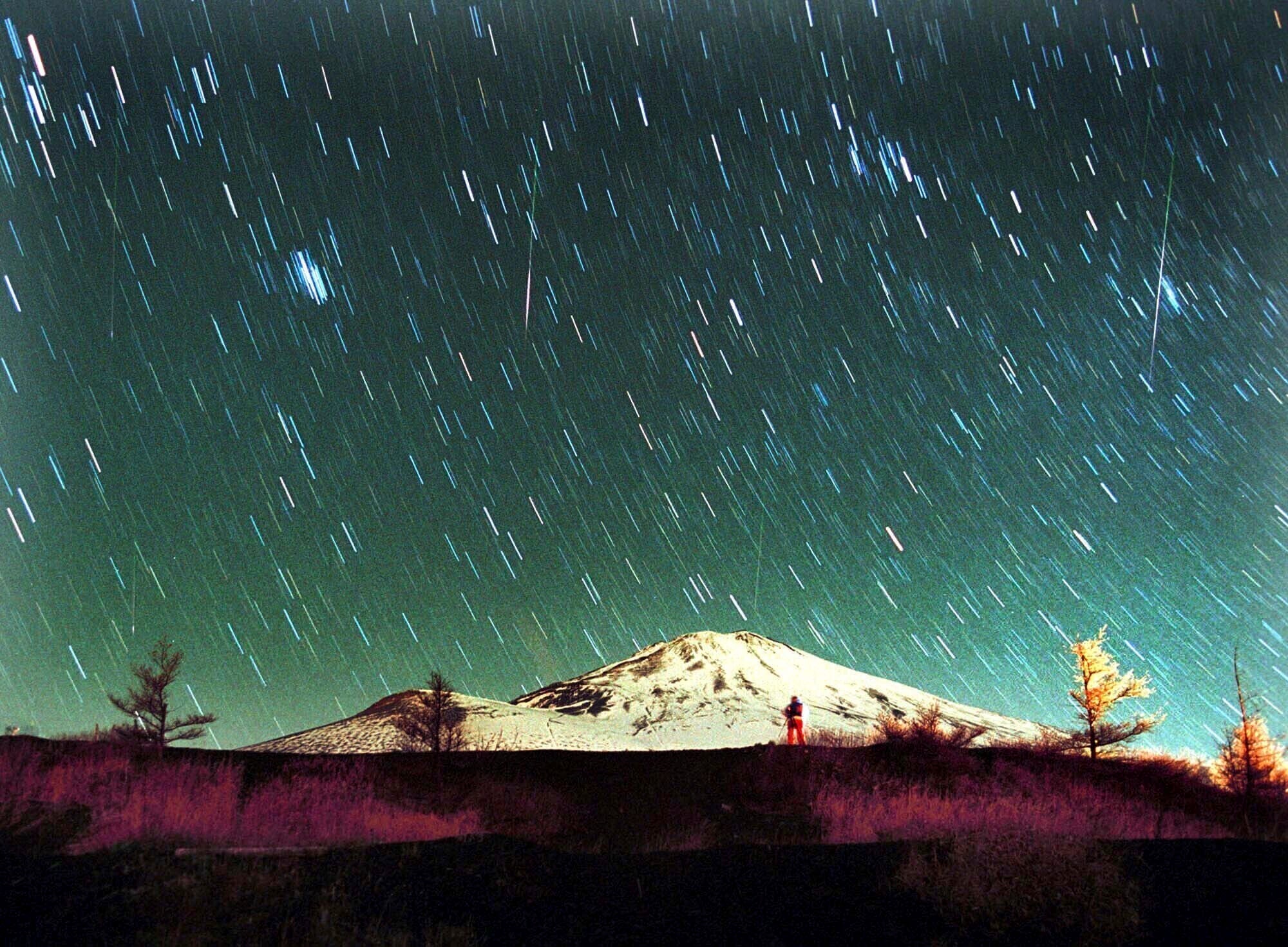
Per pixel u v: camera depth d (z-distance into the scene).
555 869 11.86
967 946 9.82
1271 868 11.33
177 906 9.45
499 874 11.36
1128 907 10.22
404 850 11.91
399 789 18.42
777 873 11.94
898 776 20.53
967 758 21.94
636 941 10.01
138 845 11.12
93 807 12.80
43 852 10.56
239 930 9.24
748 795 19.28
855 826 16.11
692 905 10.98
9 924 8.87
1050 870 10.93
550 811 17.83
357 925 9.63
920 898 10.91
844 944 10.00
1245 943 9.48
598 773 21.11
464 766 21.23
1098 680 26.36
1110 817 16.86
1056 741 25.52
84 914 9.17
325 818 14.32
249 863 10.92
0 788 13.32
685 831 16.55
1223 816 19.08
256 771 18.84
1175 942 9.64
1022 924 10.16
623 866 12.25
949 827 15.19
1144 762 22.89
